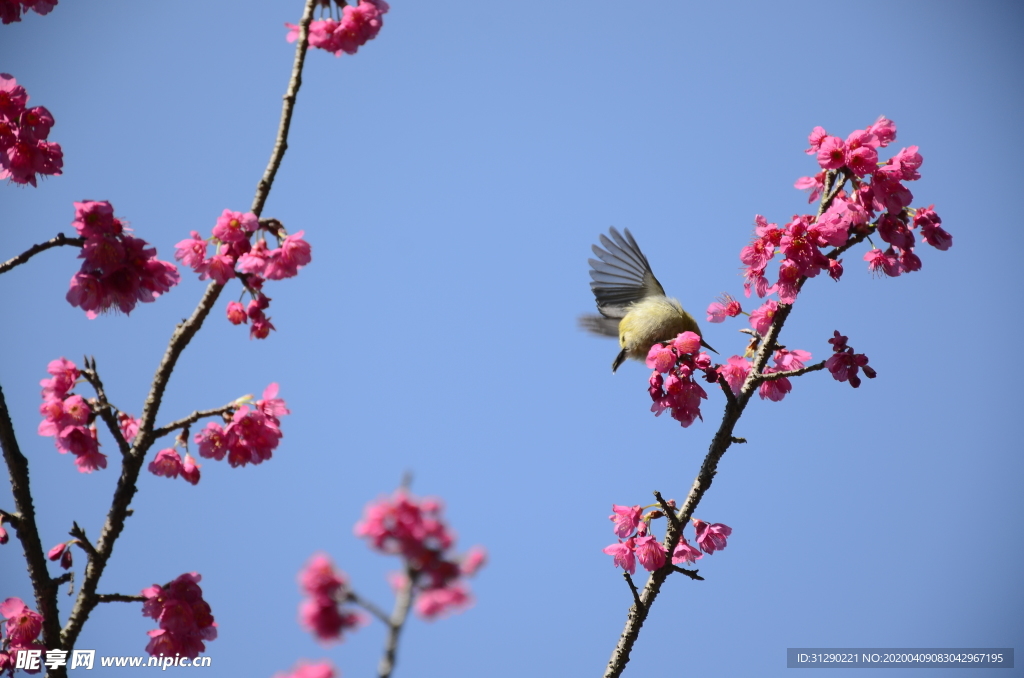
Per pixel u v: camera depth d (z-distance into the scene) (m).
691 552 11.27
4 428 9.58
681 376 11.27
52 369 9.95
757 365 11.14
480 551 5.26
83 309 9.60
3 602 9.42
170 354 9.70
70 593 9.68
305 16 10.19
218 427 10.25
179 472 10.08
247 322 10.52
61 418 9.87
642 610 10.59
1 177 10.27
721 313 12.02
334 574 5.30
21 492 9.56
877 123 11.09
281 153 10.09
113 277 9.57
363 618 5.21
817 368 10.98
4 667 9.06
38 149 10.11
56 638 9.39
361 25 10.85
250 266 9.84
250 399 10.30
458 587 5.17
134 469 9.62
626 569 11.05
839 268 10.81
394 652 5.10
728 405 11.07
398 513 5.13
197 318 9.71
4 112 10.03
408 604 5.18
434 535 5.15
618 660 10.44
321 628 5.14
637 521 11.33
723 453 10.95
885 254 11.27
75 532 9.34
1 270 9.36
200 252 10.01
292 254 9.97
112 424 9.62
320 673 5.21
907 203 10.84
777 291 10.97
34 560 9.48
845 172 11.12
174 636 9.59
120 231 9.63
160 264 9.71
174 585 9.85
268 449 10.26
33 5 11.24
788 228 10.95
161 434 9.75
